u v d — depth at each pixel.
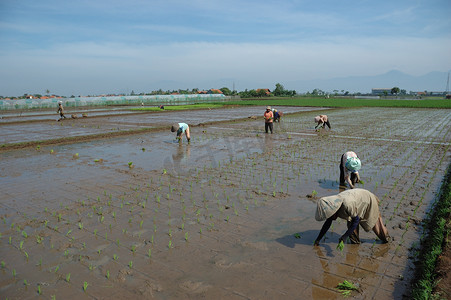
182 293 4.28
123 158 12.58
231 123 25.02
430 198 7.74
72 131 20.69
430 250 5.18
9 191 8.54
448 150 13.75
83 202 7.62
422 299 3.96
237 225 6.38
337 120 26.86
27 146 15.16
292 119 27.67
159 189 8.63
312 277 4.62
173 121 26.72
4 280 4.63
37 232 6.12
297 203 7.57
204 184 9.10
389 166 10.97
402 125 23.05
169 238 5.85
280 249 5.43
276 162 11.72
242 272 4.76
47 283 4.55
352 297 4.18
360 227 6.33
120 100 60.84
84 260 5.14
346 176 8.30
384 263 4.97
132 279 4.61
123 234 6.02
